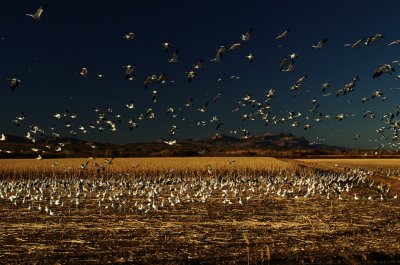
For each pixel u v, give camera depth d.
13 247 20.08
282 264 17.88
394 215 28.19
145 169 64.62
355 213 29.03
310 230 23.55
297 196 37.78
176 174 63.53
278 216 27.89
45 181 52.94
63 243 20.81
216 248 19.92
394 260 18.52
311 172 61.00
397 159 114.00
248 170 65.81
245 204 33.62
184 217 27.61
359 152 142.00
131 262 17.97
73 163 73.12
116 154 107.00
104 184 49.97
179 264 17.78
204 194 37.84
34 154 91.56
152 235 22.44
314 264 17.94
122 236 22.22
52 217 27.86
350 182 52.78
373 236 22.25
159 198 38.25
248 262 17.88
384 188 45.56
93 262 17.95
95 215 28.58
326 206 32.31
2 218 27.48
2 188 46.75
